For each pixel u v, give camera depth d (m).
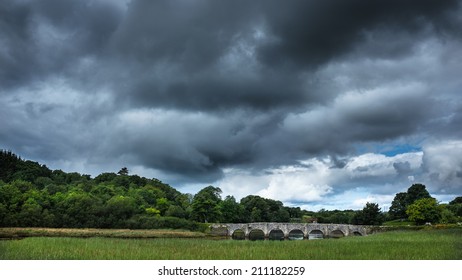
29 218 114.50
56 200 131.75
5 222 110.69
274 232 178.12
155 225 129.62
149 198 171.50
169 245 57.78
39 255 45.72
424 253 48.62
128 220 128.00
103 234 104.88
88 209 125.31
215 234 132.75
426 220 135.38
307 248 54.50
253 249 52.91
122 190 179.00
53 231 103.06
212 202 152.75
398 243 61.22
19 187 147.75
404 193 171.00
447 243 60.41
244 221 177.62
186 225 133.75
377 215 154.38
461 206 163.12
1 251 48.28
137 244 57.84
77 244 56.44
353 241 67.00
